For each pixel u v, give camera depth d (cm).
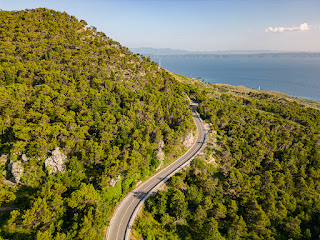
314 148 10588
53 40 11731
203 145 8712
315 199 7388
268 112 17388
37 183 4878
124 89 9931
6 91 6119
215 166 7638
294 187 8050
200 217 5209
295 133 12150
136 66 13288
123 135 6494
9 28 11662
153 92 11100
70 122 6194
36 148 4994
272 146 9831
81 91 8088
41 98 6550
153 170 6750
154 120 8738
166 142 7831
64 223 3984
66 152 5475
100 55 12369
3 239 3516
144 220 4959
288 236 5900
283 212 6334
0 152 5225
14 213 3719
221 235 5153
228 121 11562
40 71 8538
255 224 5659
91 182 5406
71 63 10194
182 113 10375
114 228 4594
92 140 5794
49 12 15588
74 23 15888
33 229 3753
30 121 5956
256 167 8481
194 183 6631
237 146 9019
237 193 6500
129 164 5775
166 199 5481
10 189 4650
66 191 4928
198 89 17050
